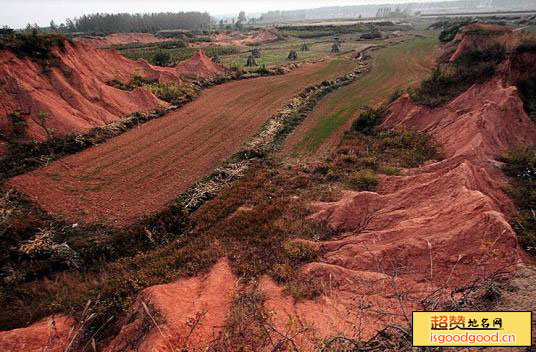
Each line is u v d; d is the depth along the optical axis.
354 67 48.69
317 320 9.14
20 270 13.26
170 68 44.81
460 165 14.34
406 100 25.53
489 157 17.16
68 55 30.38
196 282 12.16
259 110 32.09
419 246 10.95
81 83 28.33
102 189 19.42
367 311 9.19
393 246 11.38
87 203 18.12
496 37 31.30
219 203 17.70
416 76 41.31
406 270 10.56
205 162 22.66
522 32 28.88
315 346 7.62
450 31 60.03
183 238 15.15
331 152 22.84
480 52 27.33
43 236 15.21
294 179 19.44
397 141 21.91
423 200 14.02
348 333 8.34
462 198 12.22
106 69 35.00
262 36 93.00
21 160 21.06
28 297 12.17
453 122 21.42
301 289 10.78
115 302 11.52
